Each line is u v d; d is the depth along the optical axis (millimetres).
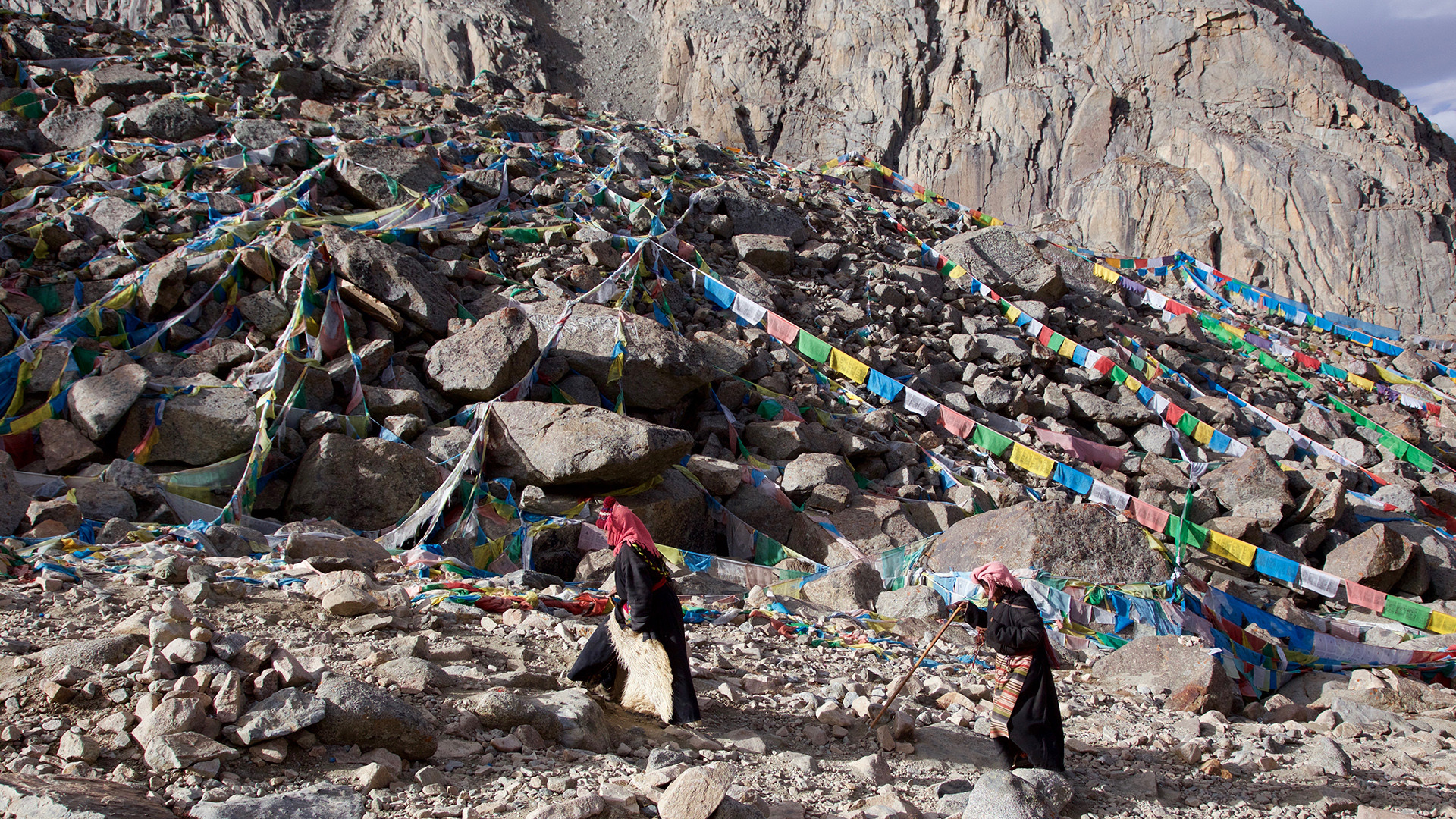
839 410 12555
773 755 4891
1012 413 13852
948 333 15578
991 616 5113
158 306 10141
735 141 62031
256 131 14641
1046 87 58656
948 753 5246
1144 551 8836
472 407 9672
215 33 61438
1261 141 52469
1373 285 47188
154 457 8477
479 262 12570
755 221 17125
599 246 13383
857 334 14516
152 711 3934
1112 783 5137
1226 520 11641
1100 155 55969
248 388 9180
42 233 11008
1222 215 50906
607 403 10836
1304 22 60312
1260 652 8375
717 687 5688
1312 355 21688
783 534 9828
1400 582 11320
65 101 15805
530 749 4438
